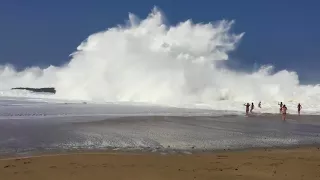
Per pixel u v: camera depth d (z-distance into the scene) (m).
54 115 22.41
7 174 9.48
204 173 10.15
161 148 13.85
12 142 14.14
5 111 23.53
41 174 9.55
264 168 10.80
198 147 14.26
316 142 16.06
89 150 13.09
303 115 27.47
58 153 12.49
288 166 11.05
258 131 18.78
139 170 10.22
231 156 12.52
